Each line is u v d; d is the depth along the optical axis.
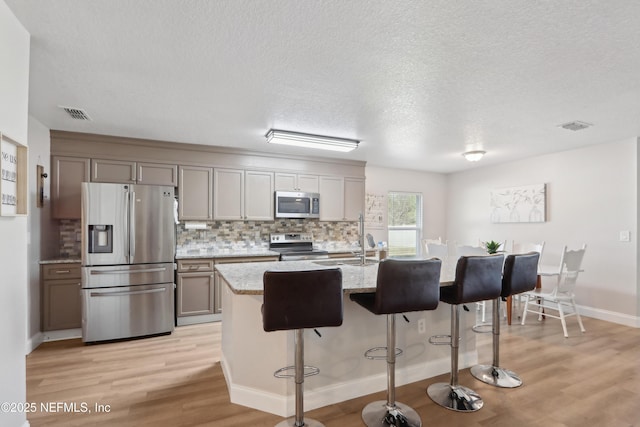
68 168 3.68
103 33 1.80
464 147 4.39
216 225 4.66
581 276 4.38
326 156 5.01
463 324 2.79
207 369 2.77
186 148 4.22
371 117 3.18
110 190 3.45
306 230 5.25
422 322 2.62
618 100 2.73
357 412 2.15
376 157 5.09
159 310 3.64
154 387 2.46
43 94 2.63
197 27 1.75
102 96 2.68
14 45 1.67
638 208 3.86
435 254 4.32
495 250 4.24
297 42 1.89
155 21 1.70
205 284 4.07
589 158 4.30
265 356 2.17
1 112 1.59
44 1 1.55
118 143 3.89
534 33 1.79
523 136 3.83
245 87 2.50
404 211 6.29
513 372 2.68
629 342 3.37
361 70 2.23
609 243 4.10
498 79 2.35
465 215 6.15
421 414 2.11
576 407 2.19
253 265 2.90
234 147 4.44
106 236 3.46
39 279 3.36
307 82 2.41
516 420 2.04
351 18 1.67
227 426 1.99
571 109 2.94
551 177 4.74
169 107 2.93
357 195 5.35
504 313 4.50
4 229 1.63
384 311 1.91
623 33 1.78
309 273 1.70
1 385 1.59
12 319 1.69
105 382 2.53
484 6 1.57
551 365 2.83
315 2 1.55
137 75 2.30
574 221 4.46
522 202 5.09
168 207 3.73
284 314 1.68
